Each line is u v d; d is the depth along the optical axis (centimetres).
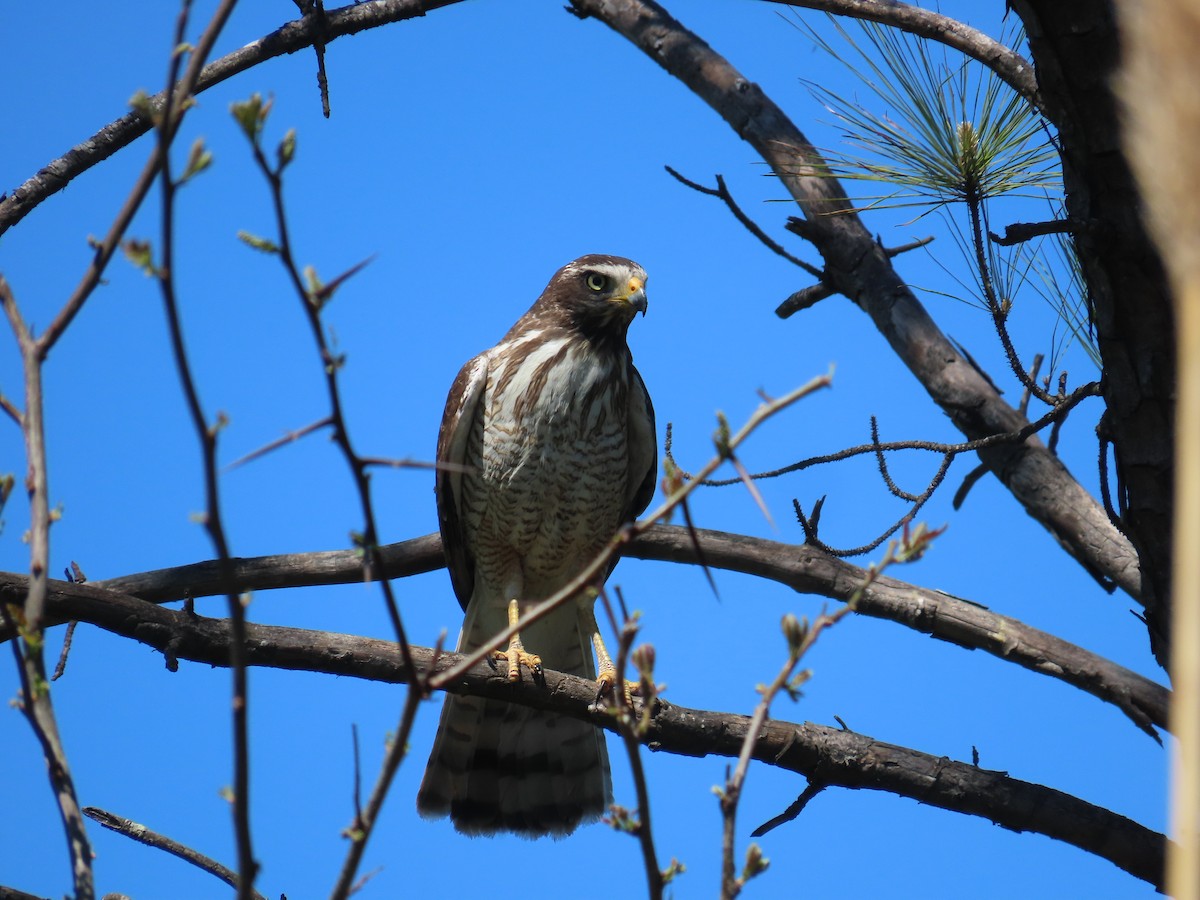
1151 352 743
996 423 945
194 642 841
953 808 883
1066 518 923
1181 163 171
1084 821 869
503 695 945
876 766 883
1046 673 960
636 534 414
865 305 1002
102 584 1025
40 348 432
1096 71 702
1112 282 739
